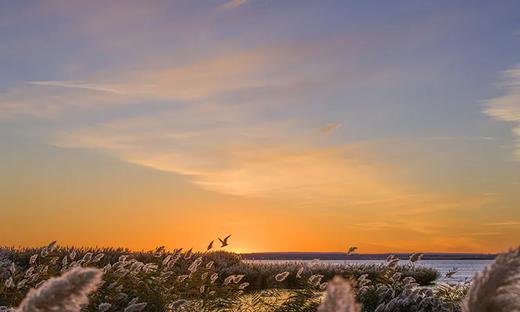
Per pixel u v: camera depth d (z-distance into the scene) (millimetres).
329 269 19531
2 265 17062
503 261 1315
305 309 11484
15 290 12281
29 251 22141
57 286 1129
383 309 11281
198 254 24094
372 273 16844
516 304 1279
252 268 22312
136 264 13367
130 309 5938
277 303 12672
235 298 13109
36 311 1131
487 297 1316
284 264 23578
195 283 13922
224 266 22922
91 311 10609
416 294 11469
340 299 1068
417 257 12602
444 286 13188
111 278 12664
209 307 12477
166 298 12992
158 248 14539
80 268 1160
